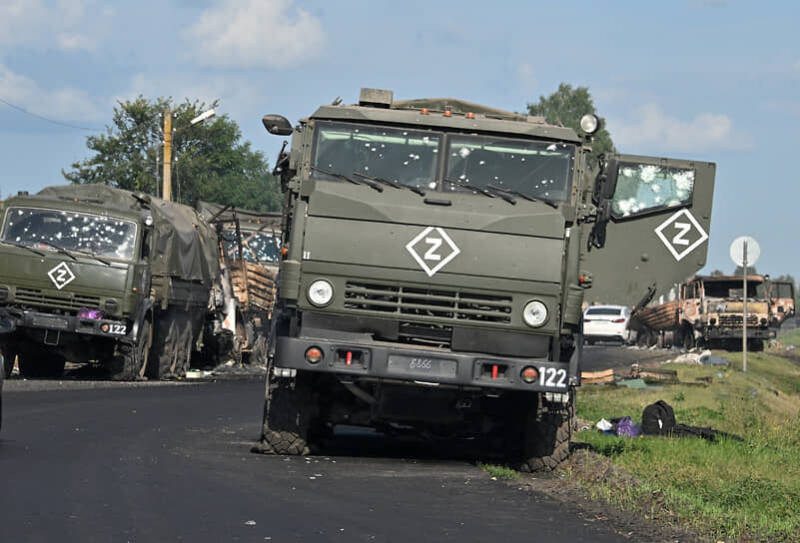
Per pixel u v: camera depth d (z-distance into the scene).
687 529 18.38
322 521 17.69
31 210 52.88
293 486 21.44
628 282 26.16
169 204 63.12
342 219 25.06
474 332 24.95
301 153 25.58
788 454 30.78
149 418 36.34
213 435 31.83
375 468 25.11
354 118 25.67
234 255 75.69
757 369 83.31
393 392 25.61
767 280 107.00
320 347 24.53
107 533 15.98
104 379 55.22
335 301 24.94
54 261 51.94
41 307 52.22
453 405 26.00
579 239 25.41
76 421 33.50
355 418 27.31
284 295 24.98
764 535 17.94
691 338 110.38
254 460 25.41
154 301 56.25
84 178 190.88
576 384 25.56
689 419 40.38
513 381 24.67
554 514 19.48
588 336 121.81
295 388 26.47
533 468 26.11
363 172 25.47
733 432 37.38
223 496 19.73
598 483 23.44
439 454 29.58
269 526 17.06
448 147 25.61
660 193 26.34
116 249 52.84
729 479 24.27
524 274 25.03
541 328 25.00
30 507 17.75
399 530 17.25
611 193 25.48
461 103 28.34
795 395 70.25
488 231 25.09
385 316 24.88
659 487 22.30
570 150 25.72
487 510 19.62
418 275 24.94
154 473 22.41
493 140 25.69
